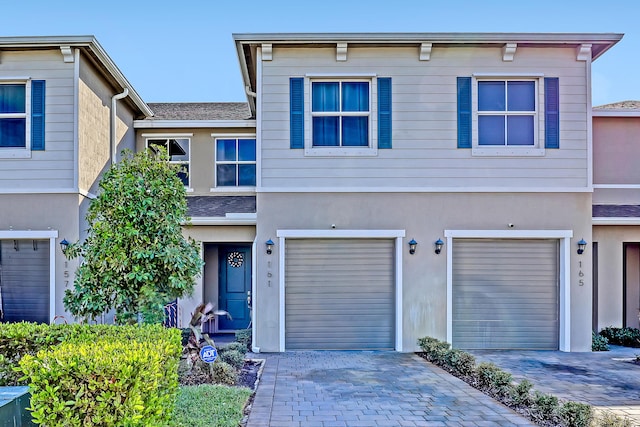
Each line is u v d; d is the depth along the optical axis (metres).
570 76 10.12
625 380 7.61
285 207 9.99
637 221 10.71
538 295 10.06
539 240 10.12
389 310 10.04
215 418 5.15
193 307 11.66
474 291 10.05
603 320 11.04
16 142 9.87
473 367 7.65
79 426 3.59
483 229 9.98
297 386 7.12
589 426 5.28
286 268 10.03
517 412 5.96
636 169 12.23
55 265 9.59
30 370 3.67
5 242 9.82
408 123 10.06
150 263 7.16
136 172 7.61
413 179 10.03
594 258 11.20
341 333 10.01
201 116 14.02
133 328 5.59
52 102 9.79
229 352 8.27
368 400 6.43
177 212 7.62
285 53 10.05
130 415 3.63
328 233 9.94
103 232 7.13
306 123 10.01
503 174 10.03
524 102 10.19
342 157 10.03
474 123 10.05
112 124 11.58
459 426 5.49
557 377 7.80
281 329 9.88
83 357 3.70
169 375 4.45
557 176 10.03
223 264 13.05
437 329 9.94
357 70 10.05
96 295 7.16
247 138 13.41
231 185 13.38
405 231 9.98
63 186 9.72
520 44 9.95
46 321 9.65
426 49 9.92
